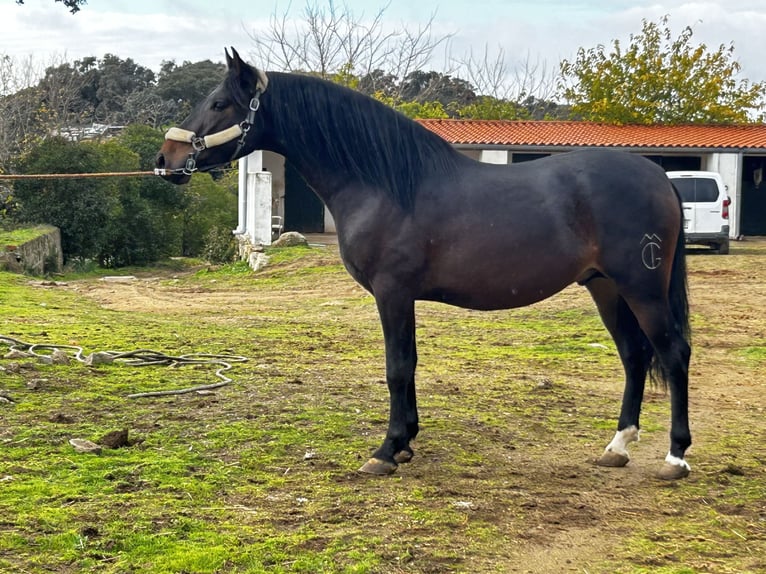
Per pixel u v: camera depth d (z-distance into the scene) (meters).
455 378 8.90
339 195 5.61
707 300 14.88
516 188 5.51
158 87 56.47
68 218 28.02
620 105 34.22
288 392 7.73
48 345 9.62
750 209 30.62
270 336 11.46
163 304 15.84
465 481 5.41
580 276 5.61
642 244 5.44
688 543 4.52
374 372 8.93
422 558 4.24
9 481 5.07
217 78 55.75
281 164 29.91
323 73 36.62
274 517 4.68
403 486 5.27
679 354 5.54
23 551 4.14
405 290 5.49
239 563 4.11
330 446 6.06
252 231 24.77
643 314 5.51
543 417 7.23
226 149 5.71
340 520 4.67
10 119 38.31
